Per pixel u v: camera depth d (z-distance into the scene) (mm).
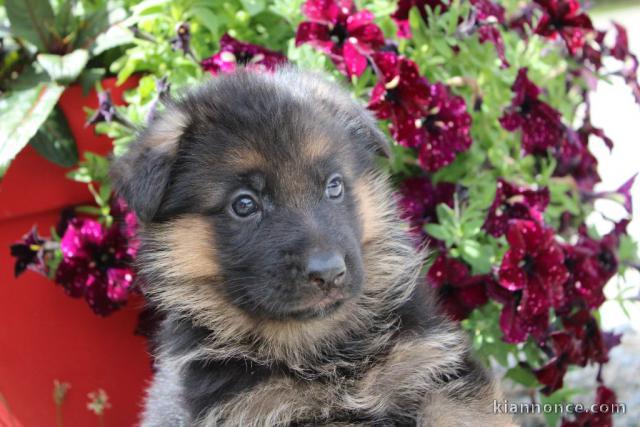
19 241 848
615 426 977
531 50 945
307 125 736
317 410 743
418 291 790
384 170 811
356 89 860
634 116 1967
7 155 812
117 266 855
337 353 764
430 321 775
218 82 770
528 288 839
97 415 891
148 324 876
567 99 976
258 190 728
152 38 875
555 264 842
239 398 740
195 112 750
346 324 770
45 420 880
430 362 755
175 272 756
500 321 849
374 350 760
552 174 923
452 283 854
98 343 886
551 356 880
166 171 732
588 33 924
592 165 945
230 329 761
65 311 874
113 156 821
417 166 907
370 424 745
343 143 756
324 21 843
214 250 741
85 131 861
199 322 764
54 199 862
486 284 854
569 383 1047
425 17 888
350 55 839
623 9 2654
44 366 875
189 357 756
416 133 856
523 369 897
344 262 712
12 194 847
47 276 858
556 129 902
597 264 881
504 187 863
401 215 823
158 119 767
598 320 914
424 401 749
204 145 741
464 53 899
